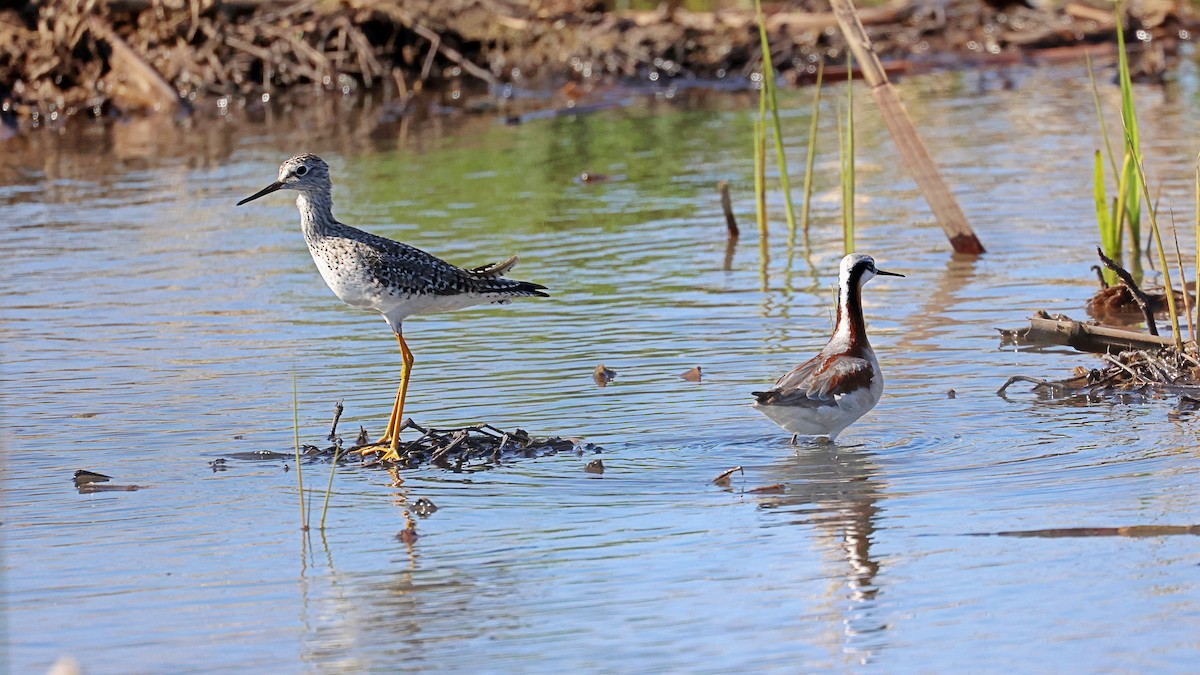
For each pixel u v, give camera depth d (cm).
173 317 1728
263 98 3189
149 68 3122
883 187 2328
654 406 1359
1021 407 1327
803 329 1600
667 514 1098
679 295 1767
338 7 3331
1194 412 1288
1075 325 1495
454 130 2889
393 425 1263
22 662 882
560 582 982
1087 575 958
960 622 903
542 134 2827
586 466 1207
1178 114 2711
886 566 988
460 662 872
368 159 2628
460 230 2111
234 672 868
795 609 929
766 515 1090
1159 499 1080
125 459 1252
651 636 898
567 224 2145
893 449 1229
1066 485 1122
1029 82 3175
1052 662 847
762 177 2052
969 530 1042
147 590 985
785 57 3381
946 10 3709
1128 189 1794
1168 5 3741
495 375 1475
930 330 1589
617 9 3788
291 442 1292
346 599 965
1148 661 842
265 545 1061
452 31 3406
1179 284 1717
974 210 2139
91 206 2341
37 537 1080
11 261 2008
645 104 3127
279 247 2075
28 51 3136
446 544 1053
